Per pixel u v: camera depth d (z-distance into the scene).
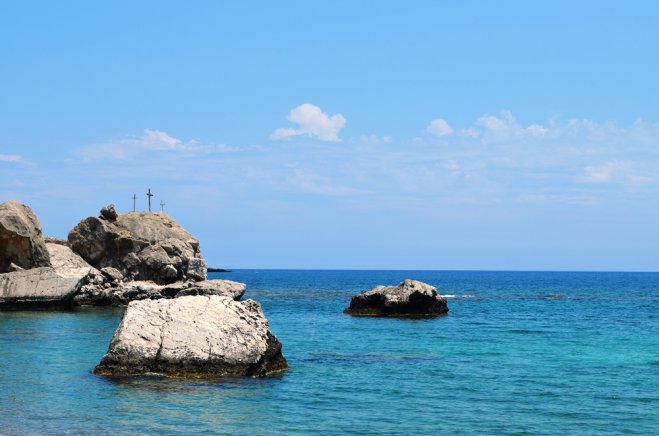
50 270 72.69
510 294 137.12
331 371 34.97
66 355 38.47
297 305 92.44
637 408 27.72
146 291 80.50
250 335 32.31
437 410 26.91
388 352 43.09
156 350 31.08
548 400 29.03
